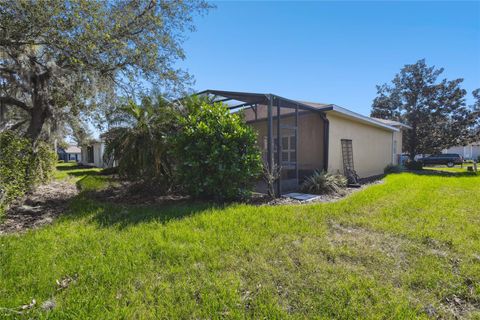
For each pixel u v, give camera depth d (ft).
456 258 8.50
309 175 28.68
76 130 27.22
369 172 36.88
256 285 6.92
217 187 17.26
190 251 8.82
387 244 9.73
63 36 12.16
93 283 6.88
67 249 8.98
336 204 16.16
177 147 17.61
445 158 64.39
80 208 15.11
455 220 12.71
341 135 30.19
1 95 18.92
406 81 53.93
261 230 11.05
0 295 6.28
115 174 22.44
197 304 6.14
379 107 63.41
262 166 18.69
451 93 49.73
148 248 9.07
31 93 19.40
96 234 10.51
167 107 19.39
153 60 15.83
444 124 50.06
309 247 9.31
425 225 11.93
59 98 20.20
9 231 11.35
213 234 10.52
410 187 23.30
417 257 8.59
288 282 7.05
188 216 13.20
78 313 5.67
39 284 6.73
